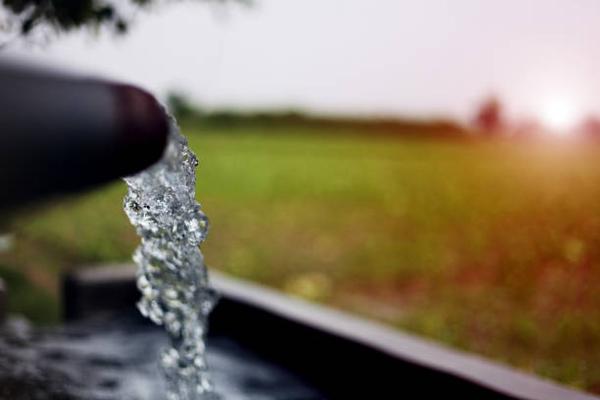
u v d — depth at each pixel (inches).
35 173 30.8
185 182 66.5
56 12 109.0
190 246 82.4
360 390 115.1
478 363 104.1
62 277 165.6
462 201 461.4
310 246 320.2
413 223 376.5
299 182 625.6
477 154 1136.8
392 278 254.1
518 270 256.7
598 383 147.1
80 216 385.7
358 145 1370.6
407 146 1391.5
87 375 123.6
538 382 96.3
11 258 257.0
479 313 203.2
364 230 360.2
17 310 195.6
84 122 32.9
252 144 1318.9
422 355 107.9
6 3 105.1
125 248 308.2
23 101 30.7
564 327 185.5
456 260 279.0
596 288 225.9
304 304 139.3
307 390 120.3
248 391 119.7
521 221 364.2
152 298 102.8
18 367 125.1
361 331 120.6
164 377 123.4
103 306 161.5
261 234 354.3
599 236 307.0
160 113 37.9
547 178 631.8
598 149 1355.8
